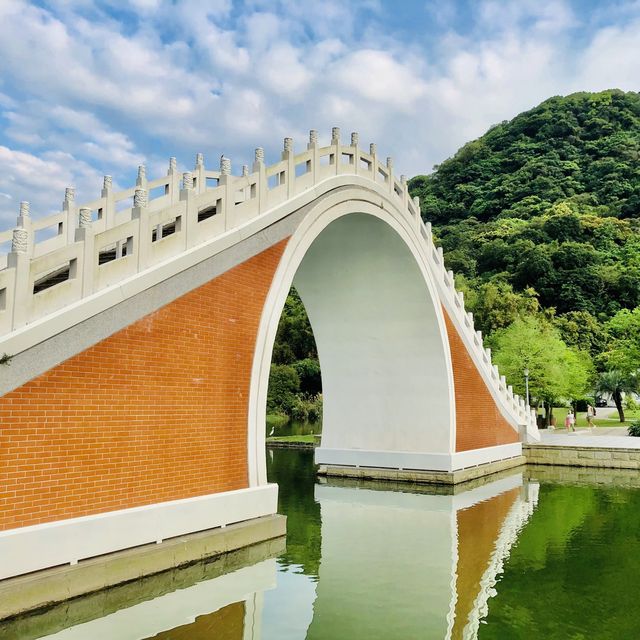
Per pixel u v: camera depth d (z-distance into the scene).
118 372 8.73
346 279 19.77
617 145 100.75
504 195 98.38
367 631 7.21
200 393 10.16
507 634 7.17
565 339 53.38
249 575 9.44
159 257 9.62
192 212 10.28
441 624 7.46
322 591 8.70
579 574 9.66
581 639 7.02
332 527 13.05
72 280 8.24
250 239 11.44
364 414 21.08
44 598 7.22
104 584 7.94
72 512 7.99
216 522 10.06
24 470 7.46
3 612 6.81
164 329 9.52
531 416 27.58
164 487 9.38
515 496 17.34
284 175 12.91
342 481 19.91
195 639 6.81
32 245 11.03
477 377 22.72
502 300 53.38
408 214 19.02
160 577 8.71
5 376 7.30
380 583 9.11
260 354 11.46
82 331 8.23
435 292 19.69
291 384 52.81
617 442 27.02
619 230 77.62
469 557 10.62
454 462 19.47
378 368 20.86
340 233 17.64
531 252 68.25
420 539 11.98
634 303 65.31
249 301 11.34
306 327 61.72
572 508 15.39
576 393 42.84
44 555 7.41
